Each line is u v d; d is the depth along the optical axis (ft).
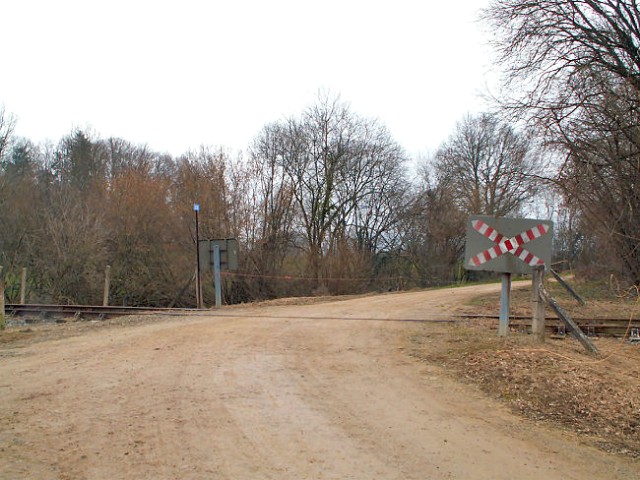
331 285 114.21
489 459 15.07
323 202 131.23
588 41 50.96
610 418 18.31
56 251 92.38
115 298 96.53
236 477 13.74
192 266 97.71
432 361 26.94
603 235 53.62
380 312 48.96
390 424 17.87
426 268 151.84
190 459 14.87
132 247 98.22
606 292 61.21
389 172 143.74
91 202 100.17
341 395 21.16
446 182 152.05
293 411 19.08
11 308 57.72
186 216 100.48
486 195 140.05
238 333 35.99
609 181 49.80
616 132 48.49
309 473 13.99
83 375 24.30
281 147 123.54
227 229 101.91
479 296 68.80
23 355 29.86
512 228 29.32
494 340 29.37
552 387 20.85
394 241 150.82
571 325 27.63
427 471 14.20
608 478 14.01
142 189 99.45
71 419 18.20
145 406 19.58
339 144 133.28
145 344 32.07
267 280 106.63
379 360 27.48
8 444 15.97
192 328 38.47
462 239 151.23
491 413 19.16
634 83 48.93
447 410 19.44
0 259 98.58
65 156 134.00
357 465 14.53
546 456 15.38
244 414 18.70
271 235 112.27
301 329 37.83
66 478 13.71
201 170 102.58
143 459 14.85
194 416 18.45
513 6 52.65
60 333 38.40
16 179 106.22
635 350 28.96
